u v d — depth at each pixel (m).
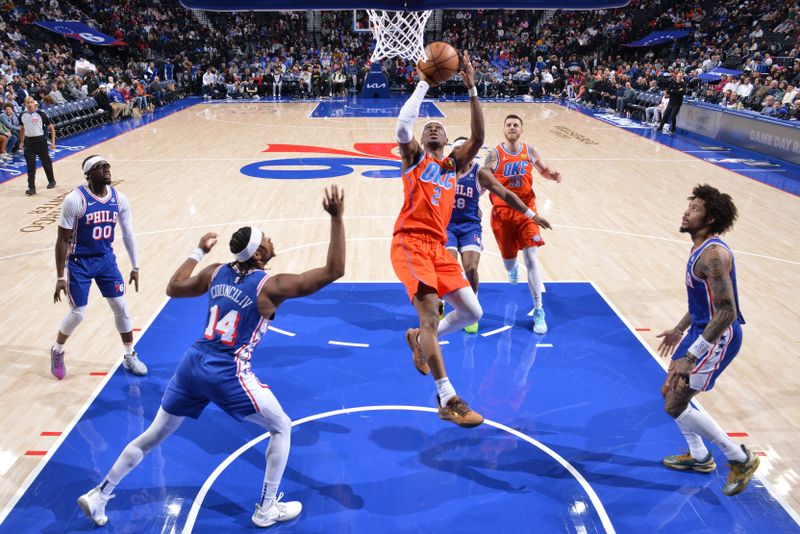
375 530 3.59
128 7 29.62
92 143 15.71
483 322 6.23
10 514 3.68
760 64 21.67
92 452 4.24
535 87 27.55
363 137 16.91
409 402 4.87
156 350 5.61
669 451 4.32
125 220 5.04
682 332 4.16
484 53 30.86
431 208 3.92
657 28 29.41
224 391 3.40
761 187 11.63
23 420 4.58
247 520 3.67
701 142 16.59
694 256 3.75
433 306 3.86
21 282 7.07
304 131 17.97
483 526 3.62
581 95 25.33
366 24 29.45
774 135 14.38
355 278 7.25
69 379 5.14
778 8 25.08
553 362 5.47
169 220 9.35
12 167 12.77
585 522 3.66
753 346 5.77
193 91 28.36
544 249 8.31
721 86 19.59
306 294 3.36
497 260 7.92
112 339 5.82
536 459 4.22
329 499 3.83
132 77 22.94
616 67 26.73
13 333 5.90
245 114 21.72
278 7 5.63
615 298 6.81
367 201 10.48
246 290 3.38
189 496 3.85
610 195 11.05
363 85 28.05
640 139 17.00
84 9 28.53
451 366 5.40
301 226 9.11
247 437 4.43
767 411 4.77
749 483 3.99
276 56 29.89
